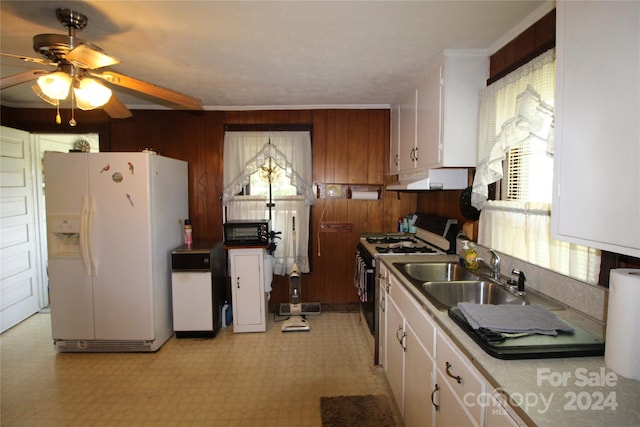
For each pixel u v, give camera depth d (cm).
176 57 233
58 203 281
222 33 196
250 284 327
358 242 379
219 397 231
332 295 384
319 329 338
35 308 374
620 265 126
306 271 377
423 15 174
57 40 162
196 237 378
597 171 100
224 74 267
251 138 367
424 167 252
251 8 168
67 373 261
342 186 377
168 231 318
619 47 92
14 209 346
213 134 372
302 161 369
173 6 167
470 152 217
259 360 279
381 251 273
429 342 151
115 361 278
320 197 376
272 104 361
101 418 211
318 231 379
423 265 228
